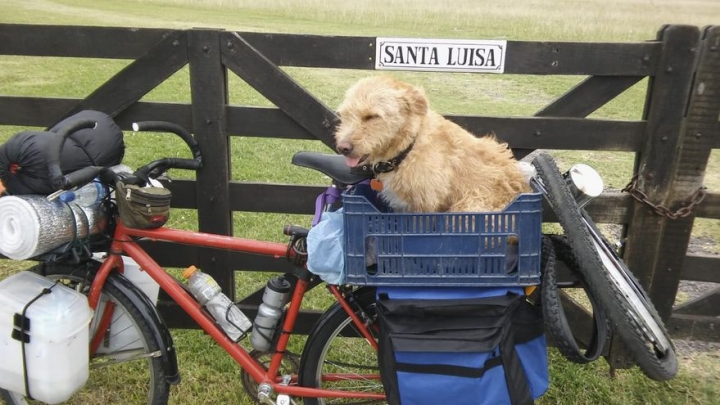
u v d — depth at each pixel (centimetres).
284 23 2212
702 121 275
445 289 199
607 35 1816
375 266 206
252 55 281
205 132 296
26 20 1727
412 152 216
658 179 287
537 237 192
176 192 312
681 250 300
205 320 242
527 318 204
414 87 217
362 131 206
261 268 324
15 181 212
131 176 233
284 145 696
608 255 226
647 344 201
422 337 193
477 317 195
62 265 247
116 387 295
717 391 301
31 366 224
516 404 195
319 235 212
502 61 274
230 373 309
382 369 202
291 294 261
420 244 196
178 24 1925
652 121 278
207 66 285
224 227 313
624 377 312
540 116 288
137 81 290
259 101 945
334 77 1198
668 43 266
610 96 281
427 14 2511
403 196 221
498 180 226
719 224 527
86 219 222
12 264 412
